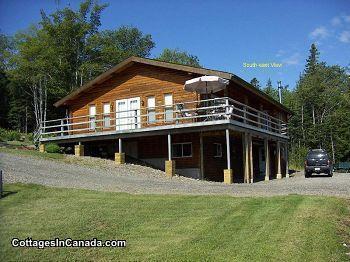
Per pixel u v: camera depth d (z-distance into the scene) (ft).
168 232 26.20
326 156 82.74
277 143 89.20
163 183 51.31
